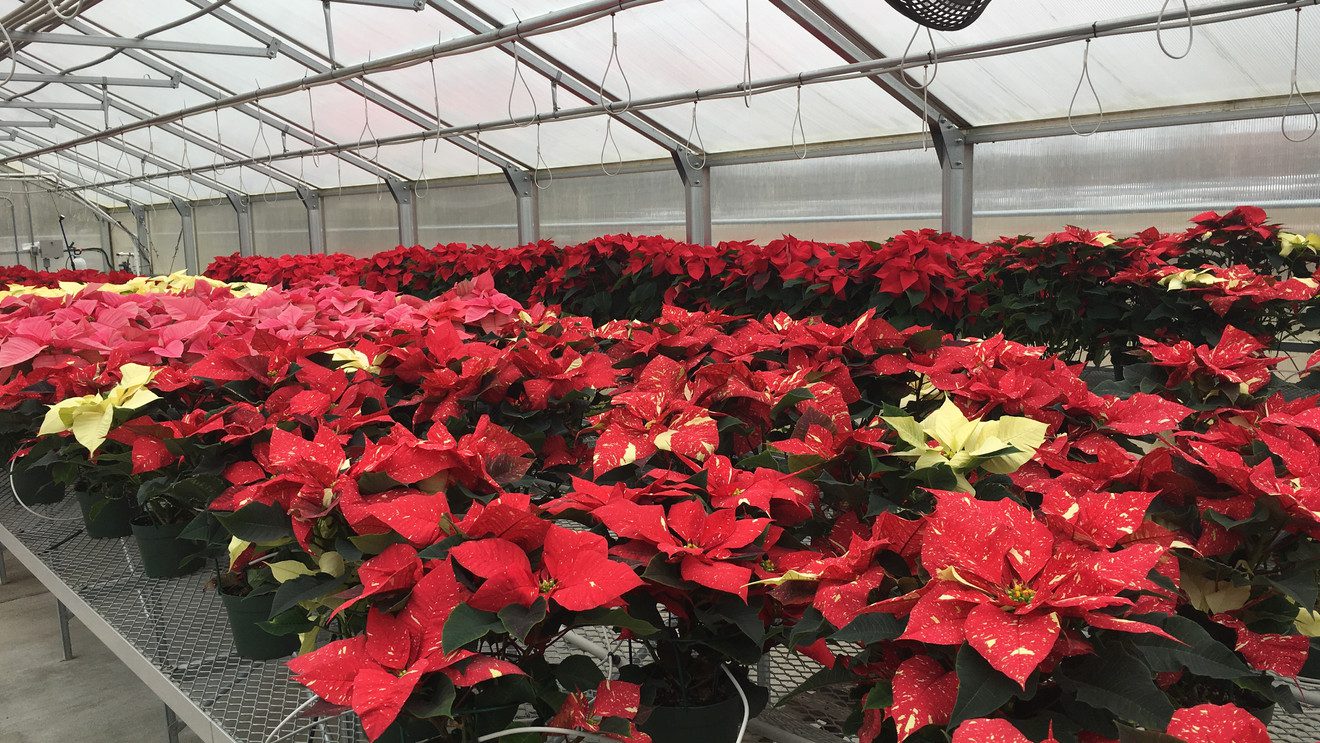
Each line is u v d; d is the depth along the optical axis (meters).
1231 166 6.04
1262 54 5.42
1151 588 0.80
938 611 0.82
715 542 1.03
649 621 1.09
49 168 17.06
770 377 1.62
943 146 7.25
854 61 6.50
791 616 1.09
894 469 1.18
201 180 15.21
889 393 1.84
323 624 1.23
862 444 1.22
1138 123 6.37
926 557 0.87
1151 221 6.47
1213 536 1.08
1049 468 1.26
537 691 1.02
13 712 2.45
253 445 1.55
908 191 7.84
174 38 9.36
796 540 1.15
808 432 1.24
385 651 0.92
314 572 1.30
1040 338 3.87
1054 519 0.91
